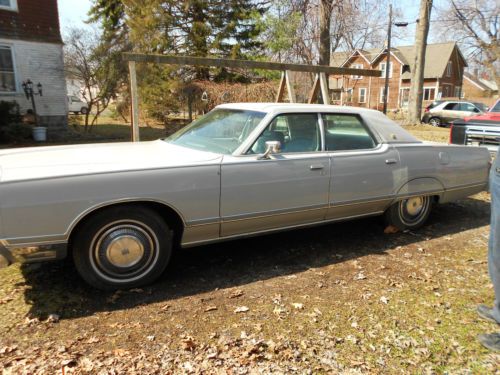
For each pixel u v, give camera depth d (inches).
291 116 168.6
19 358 102.7
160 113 877.8
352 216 185.9
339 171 172.7
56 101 624.7
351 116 185.2
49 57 607.2
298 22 668.1
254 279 150.7
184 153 156.4
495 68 1482.5
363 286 147.2
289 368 102.5
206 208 144.6
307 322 123.0
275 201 158.4
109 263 134.7
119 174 129.6
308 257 172.4
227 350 108.7
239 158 151.6
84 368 99.7
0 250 119.1
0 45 564.1
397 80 1811.0
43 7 595.2
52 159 139.3
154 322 120.8
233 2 975.0
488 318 126.8
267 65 314.2
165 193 136.3
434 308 133.3
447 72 1822.1
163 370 100.3
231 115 178.7
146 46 876.0
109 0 1075.9
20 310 125.3
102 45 628.4
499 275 117.3
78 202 124.4
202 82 805.2
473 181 219.3
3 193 116.4
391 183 188.9
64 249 126.4
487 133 303.6
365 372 102.2
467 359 108.7
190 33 967.0
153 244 140.3
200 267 159.8
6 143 519.5
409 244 190.7
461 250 184.4
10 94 580.1
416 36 908.0
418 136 682.2
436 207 256.7
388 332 119.3
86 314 124.2
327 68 335.3
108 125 807.1
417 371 103.3
